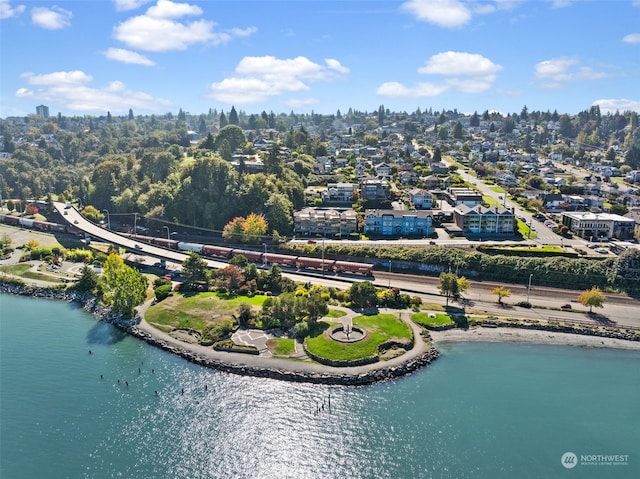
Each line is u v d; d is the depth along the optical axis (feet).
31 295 476.54
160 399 295.28
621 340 370.73
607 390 306.55
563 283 463.01
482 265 488.02
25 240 650.02
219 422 275.80
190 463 247.29
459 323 388.57
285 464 247.29
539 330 383.04
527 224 610.24
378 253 526.98
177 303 419.33
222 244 613.11
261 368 324.39
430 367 331.77
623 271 456.86
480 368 330.75
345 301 417.90
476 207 587.68
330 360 328.08
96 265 542.98
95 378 317.01
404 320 386.73
